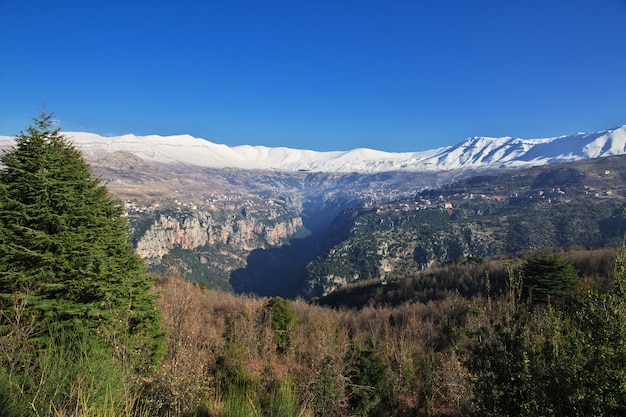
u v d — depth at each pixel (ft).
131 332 35.09
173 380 18.39
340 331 73.51
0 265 31.01
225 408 17.07
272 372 34.09
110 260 38.06
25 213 33.09
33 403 11.85
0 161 34.91
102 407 13.03
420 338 74.69
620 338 11.76
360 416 33.45
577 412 11.66
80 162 41.01
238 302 96.89
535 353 13.65
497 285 128.26
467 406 24.13
